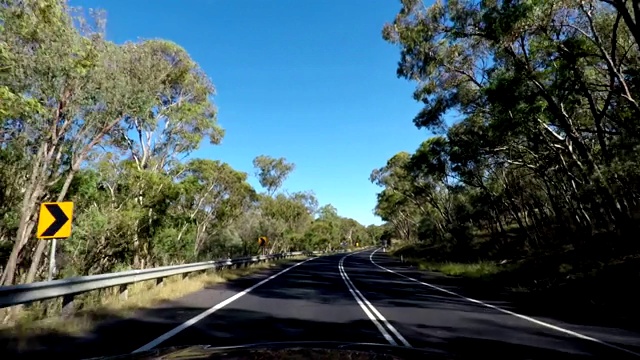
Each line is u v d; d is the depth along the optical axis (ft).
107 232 51.98
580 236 92.17
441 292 53.62
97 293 36.17
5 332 22.75
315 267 109.29
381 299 44.57
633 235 60.08
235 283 60.13
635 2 42.68
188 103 66.64
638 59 60.64
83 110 40.45
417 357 9.15
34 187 39.24
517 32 52.21
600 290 43.52
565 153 82.84
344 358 8.43
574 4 50.29
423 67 68.85
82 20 36.40
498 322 31.81
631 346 23.99
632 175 51.34
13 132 38.01
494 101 62.23
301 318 31.65
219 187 107.24
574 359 20.81
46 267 48.44
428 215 193.36
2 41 30.42
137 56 44.55
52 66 33.27
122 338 22.82
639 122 52.47
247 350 9.28
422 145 119.14
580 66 59.93
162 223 64.49
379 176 179.22
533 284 57.57
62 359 18.29
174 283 49.37
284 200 184.85
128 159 64.64
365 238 568.82
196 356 8.59
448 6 60.03
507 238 137.80
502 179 122.11
